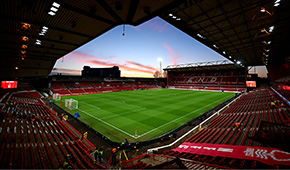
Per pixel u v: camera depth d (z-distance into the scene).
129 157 8.79
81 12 7.41
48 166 6.47
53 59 18.58
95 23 8.77
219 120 14.34
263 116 12.79
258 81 54.94
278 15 10.48
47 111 19.64
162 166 3.76
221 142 8.34
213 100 31.22
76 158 7.44
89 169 6.65
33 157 6.99
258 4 9.12
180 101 29.89
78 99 32.75
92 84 58.00
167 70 71.88
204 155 6.54
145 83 81.00
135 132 13.12
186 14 10.52
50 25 8.80
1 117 12.07
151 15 7.71
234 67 52.75
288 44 18.00
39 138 9.58
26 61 17.45
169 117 17.89
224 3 9.11
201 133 10.91
